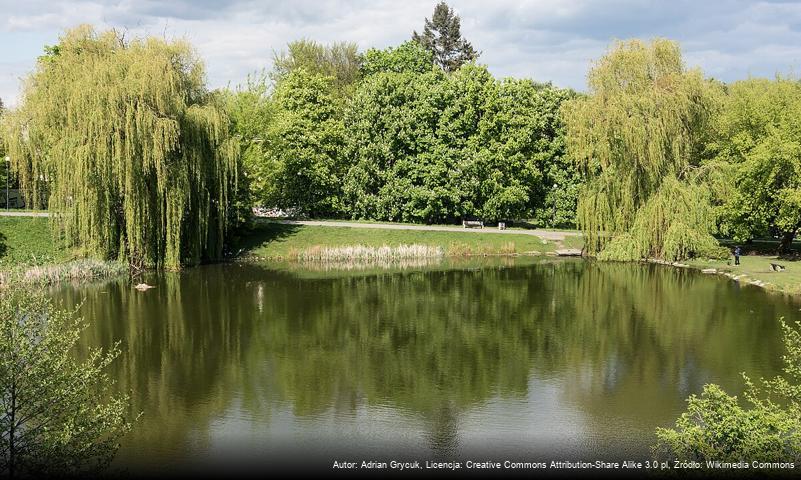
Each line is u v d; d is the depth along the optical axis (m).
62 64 43.66
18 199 66.12
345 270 50.50
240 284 43.81
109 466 16.86
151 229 46.44
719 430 14.07
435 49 109.69
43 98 43.16
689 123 49.69
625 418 20.44
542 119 66.50
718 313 34.03
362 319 33.81
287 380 24.30
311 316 34.50
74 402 14.35
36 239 48.91
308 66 92.88
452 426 20.03
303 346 28.80
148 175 45.69
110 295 39.69
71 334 15.00
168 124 43.88
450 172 65.19
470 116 66.06
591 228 53.22
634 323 32.31
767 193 48.12
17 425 13.59
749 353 26.91
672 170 49.81
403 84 68.94
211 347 28.58
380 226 63.59
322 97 66.38
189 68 48.34
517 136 64.75
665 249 49.62
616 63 50.19
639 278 45.66
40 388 13.61
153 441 18.94
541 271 49.59
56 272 43.34
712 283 43.06
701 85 48.97
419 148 67.69
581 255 57.69
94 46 44.94
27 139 44.56
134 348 28.47
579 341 29.22
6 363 13.26
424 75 70.38
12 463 13.52
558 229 68.88
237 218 55.88
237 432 19.61
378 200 67.50
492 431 19.66
